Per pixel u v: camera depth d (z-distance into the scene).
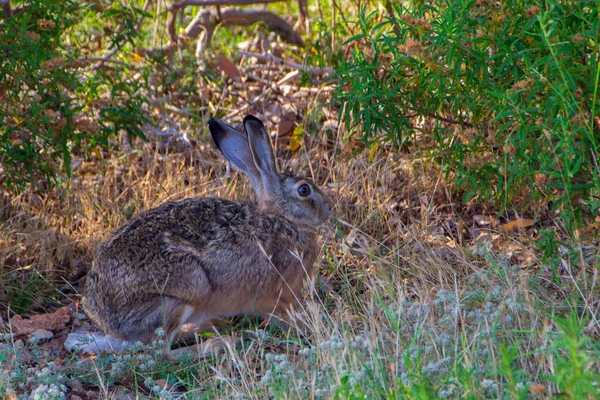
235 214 10.61
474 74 8.97
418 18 9.80
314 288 10.87
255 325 10.95
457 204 12.85
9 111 11.32
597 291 9.44
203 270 10.16
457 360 7.68
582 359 6.43
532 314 8.47
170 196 13.12
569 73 8.25
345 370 7.75
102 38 15.29
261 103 15.52
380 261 10.84
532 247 10.96
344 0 18.06
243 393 8.18
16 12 12.15
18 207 12.74
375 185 12.85
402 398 7.04
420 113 10.29
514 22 8.89
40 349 10.29
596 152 8.34
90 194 13.17
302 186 10.70
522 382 7.25
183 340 10.84
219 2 15.57
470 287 9.83
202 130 14.95
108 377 9.39
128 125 13.28
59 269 12.15
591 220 9.45
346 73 9.92
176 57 16.05
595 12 8.26
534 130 8.78
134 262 9.98
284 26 17.44
